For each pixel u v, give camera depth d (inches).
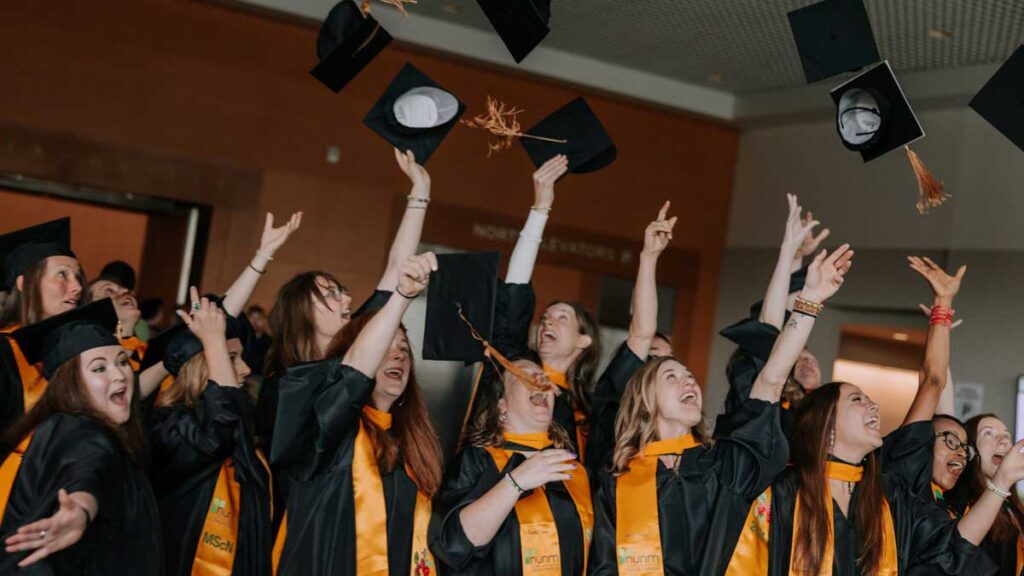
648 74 389.4
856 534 162.4
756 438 152.9
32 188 332.5
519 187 387.9
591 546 152.7
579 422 180.7
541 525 145.7
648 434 157.5
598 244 399.2
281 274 356.2
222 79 351.9
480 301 141.9
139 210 355.3
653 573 150.4
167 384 163.8
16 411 144.8
